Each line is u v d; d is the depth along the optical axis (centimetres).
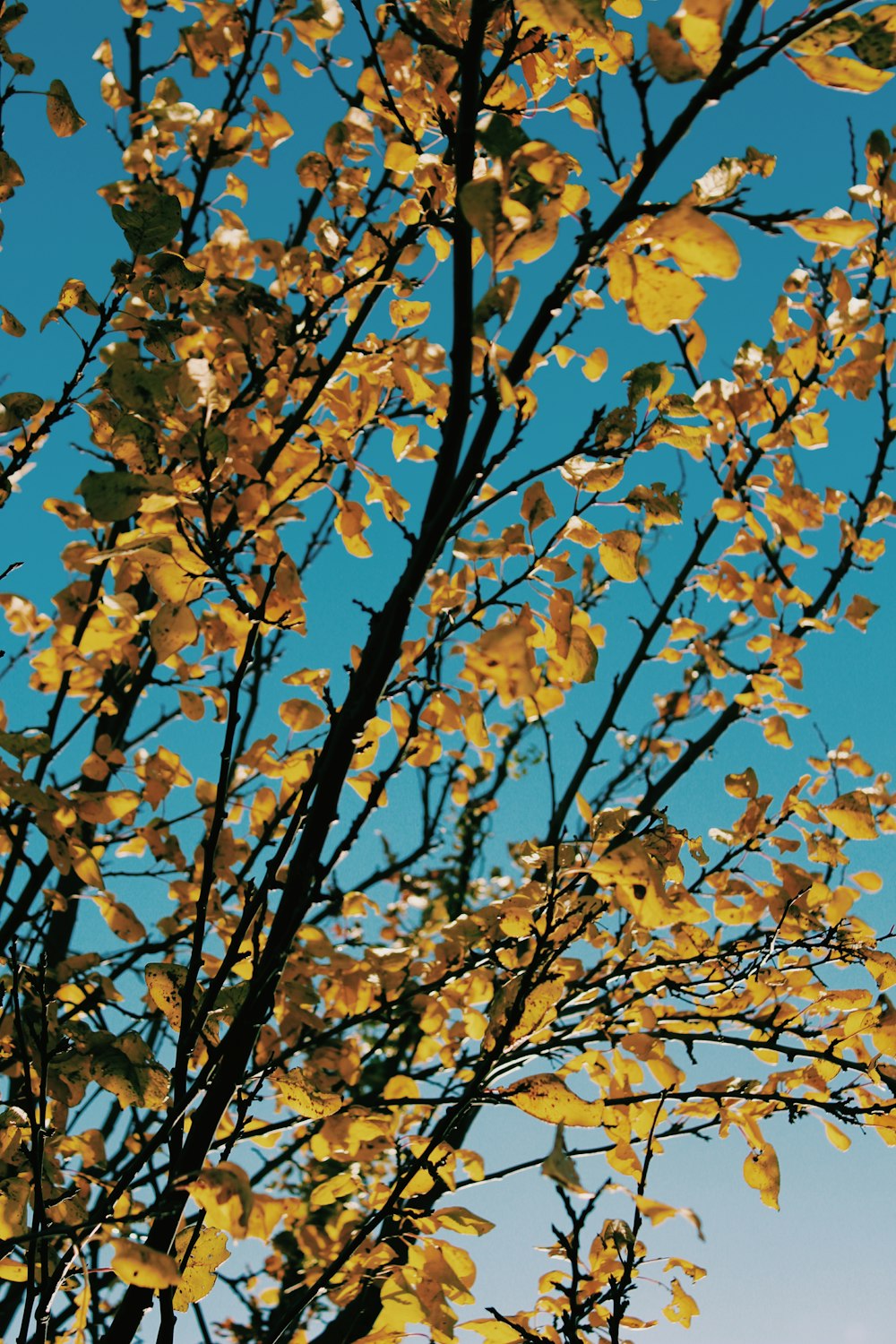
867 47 130
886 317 302
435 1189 204
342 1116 192
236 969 211
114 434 169
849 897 244
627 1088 220
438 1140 186
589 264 172
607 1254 217
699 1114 218
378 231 251
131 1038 184
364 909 222
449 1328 172
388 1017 220
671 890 221
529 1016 200
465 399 184
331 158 260
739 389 276
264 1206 142
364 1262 184
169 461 211
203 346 244
